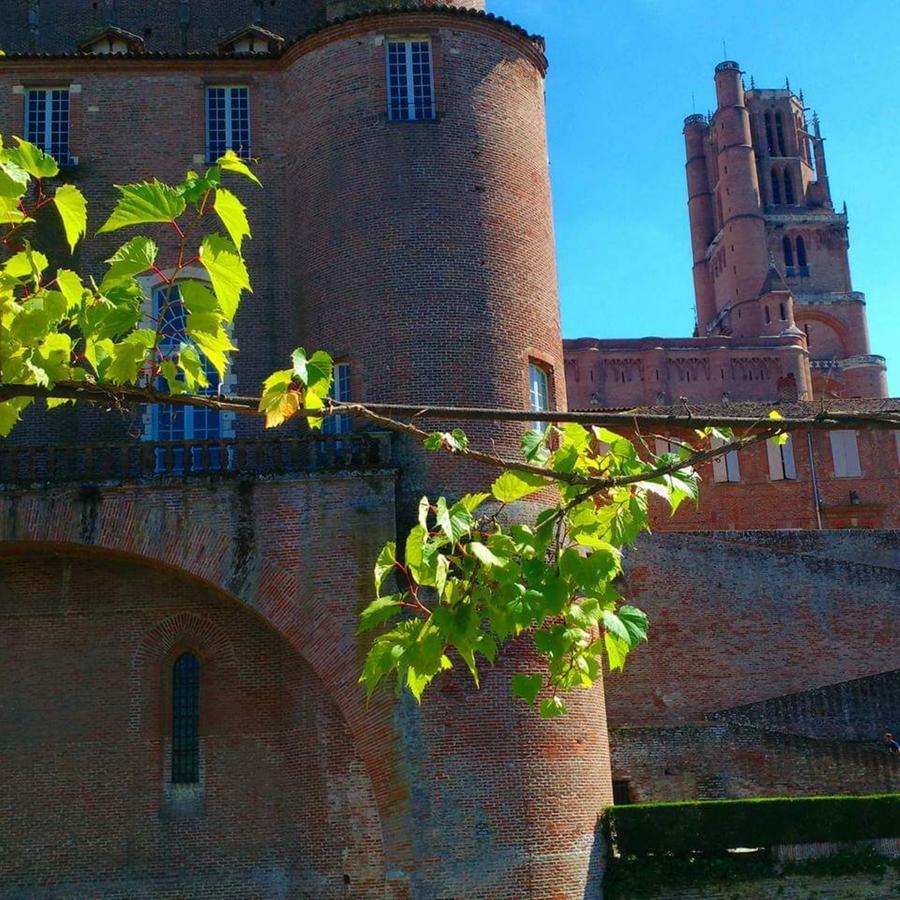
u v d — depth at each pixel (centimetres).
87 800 2998
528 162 3344
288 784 2997
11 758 3016
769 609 4122
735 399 10494
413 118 3262
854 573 4159
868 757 3581
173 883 2958
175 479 2902
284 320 3334
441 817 2736
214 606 3086
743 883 2959
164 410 3212
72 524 2886
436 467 2981
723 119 13362
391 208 3178
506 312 3170
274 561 2872
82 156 3403
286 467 2962
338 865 2878
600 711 3055
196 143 3438
